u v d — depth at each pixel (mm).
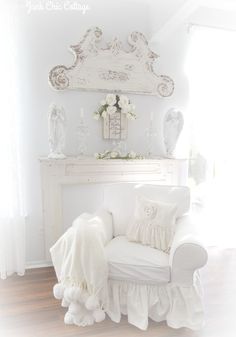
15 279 2664
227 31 3266
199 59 3295
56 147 2797
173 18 2631
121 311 2051
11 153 2633
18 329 1930
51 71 2795
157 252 2082
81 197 3018
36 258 3004
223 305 2240
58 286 1961
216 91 3387
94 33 2887
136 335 1890
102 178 2945
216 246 3537
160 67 3240
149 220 2217
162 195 2518
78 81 2904
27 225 2938
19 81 2764
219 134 3479
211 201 3582
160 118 3316
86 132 2992
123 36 3074
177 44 3252
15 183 2674
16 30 2631
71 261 1921
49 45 2818
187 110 3410
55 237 2920
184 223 2305
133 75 3090
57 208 2873
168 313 1980
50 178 2799
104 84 2998
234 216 3629
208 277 2701
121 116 3092
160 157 3174
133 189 2568
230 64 3363
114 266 1975
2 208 2658
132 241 2250
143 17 3127
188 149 3469
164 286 1969
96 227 2105
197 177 3523
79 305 1944
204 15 3201
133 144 3244
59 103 2918
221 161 3541
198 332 1931
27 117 2822
